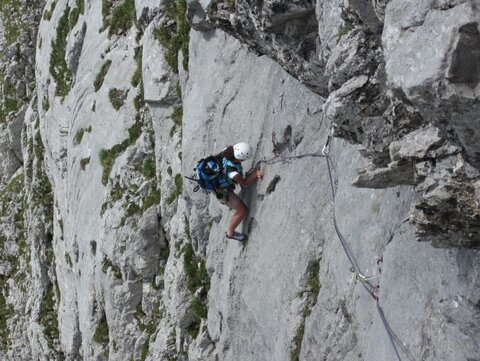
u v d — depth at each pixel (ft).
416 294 27.58
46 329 94.84
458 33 17.79
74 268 81.87
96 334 74.90
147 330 67.21
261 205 45.96
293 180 42.45
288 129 43.27
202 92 55.98
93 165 76.69
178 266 62.08
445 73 18.34
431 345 26.30
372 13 24.59
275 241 43.62
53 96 92.43
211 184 46.55
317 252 39.73
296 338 40.34
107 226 70.18
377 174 25.79
